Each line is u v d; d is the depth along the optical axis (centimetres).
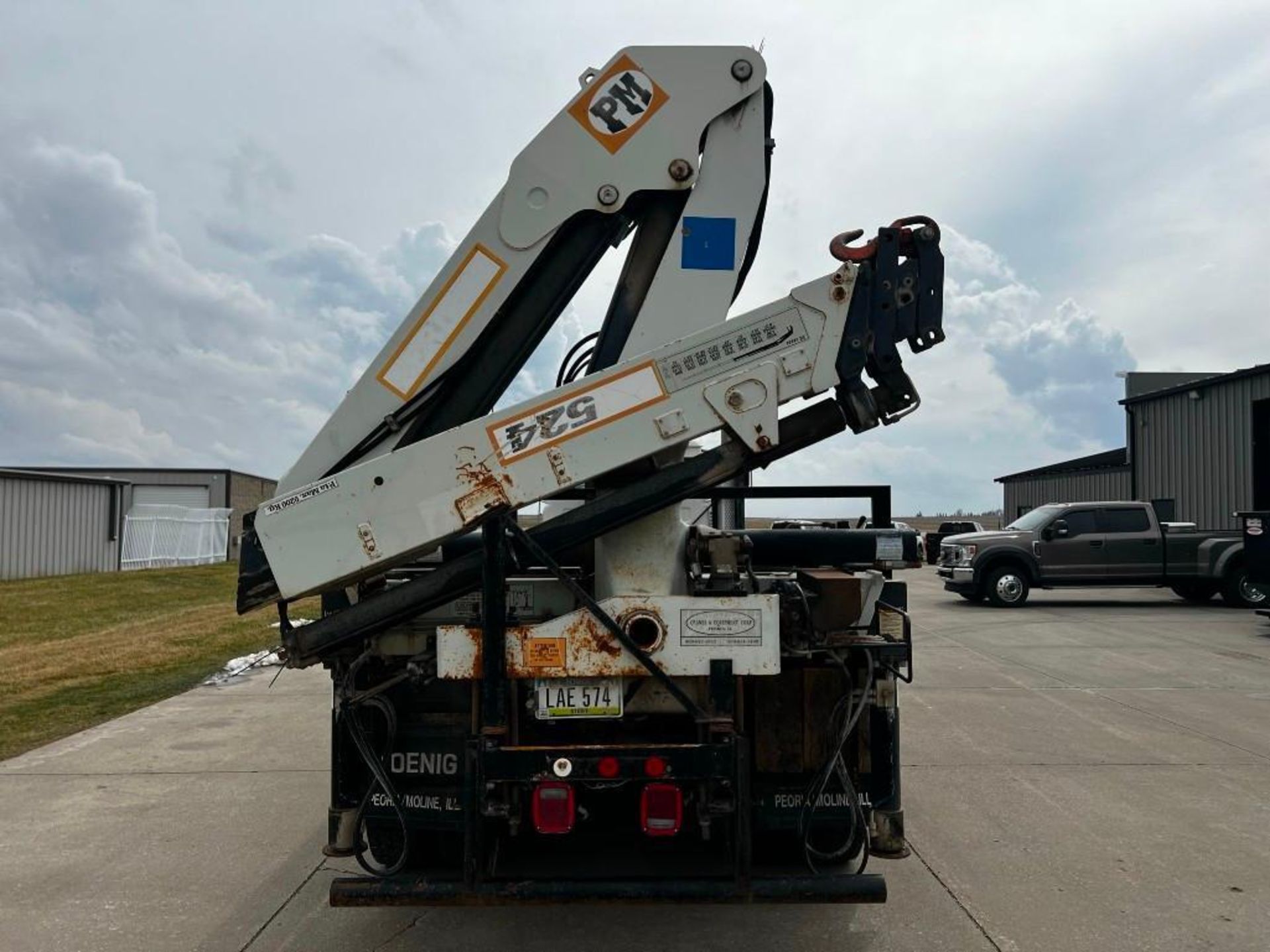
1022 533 1686
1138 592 2012
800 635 332
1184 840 476
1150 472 2606
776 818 344
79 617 1605
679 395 314
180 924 383
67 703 858
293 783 589
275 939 370
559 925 384
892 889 414
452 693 349
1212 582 1669
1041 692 873
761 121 337
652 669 305
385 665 354
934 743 679
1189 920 380
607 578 336
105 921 385
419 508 308
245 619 1509
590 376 313
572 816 294
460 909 401
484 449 309
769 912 395
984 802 539
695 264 335
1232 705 814
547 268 343
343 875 436
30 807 540
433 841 362
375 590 358
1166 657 1088
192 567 3306
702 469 319
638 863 340
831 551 420
